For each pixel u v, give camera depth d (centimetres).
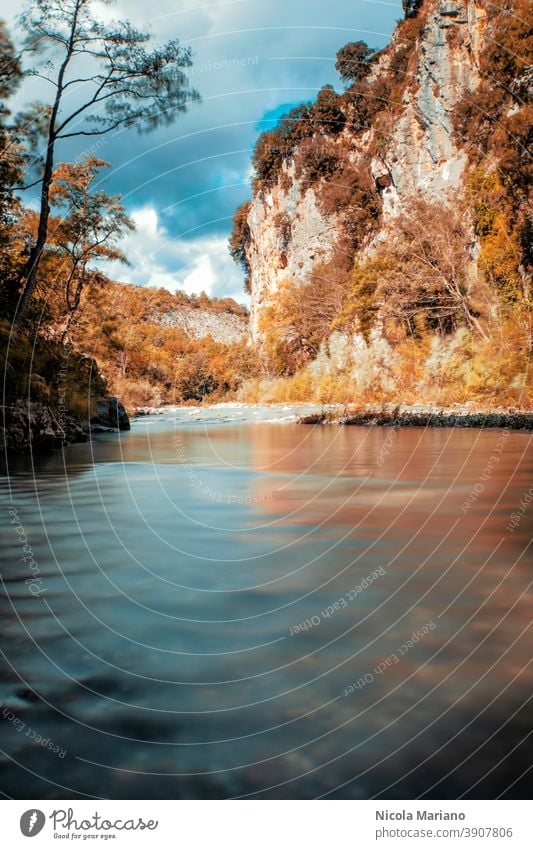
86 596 225
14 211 1299
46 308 1414
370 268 3169
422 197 3158
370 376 2756
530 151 2277
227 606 211
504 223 2383
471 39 3034
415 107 3550
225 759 121
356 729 129
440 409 1809
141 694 147
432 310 2828
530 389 1714
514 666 157
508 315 2212
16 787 116
